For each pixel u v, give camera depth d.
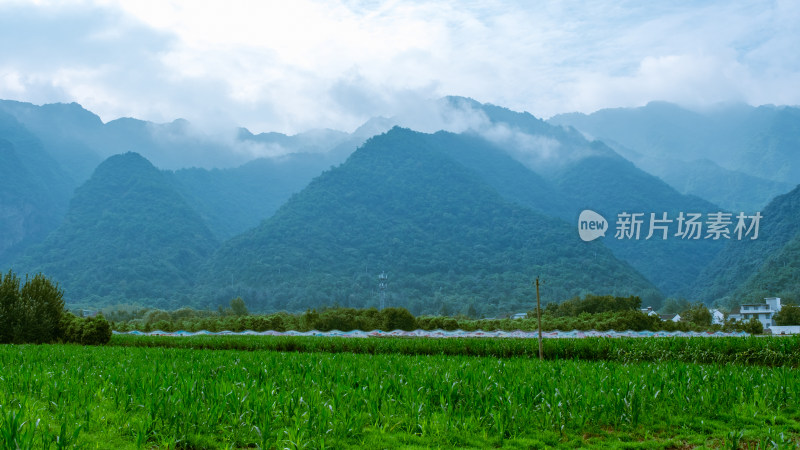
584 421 13.73
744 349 29.58
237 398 13.57
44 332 38.69
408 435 12.71
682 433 13.74
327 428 12.39
